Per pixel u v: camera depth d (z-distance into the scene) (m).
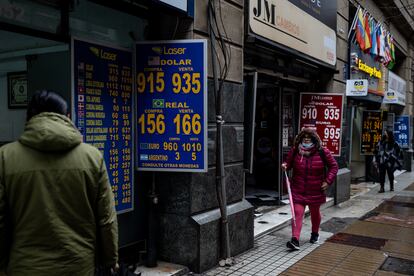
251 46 6.60
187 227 4.91
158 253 5.12
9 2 3.80
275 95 9.52
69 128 2.41
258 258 5.55
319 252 5.89
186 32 5.01
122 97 4.70
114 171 4.62
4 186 2.32
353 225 7.54
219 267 5.14
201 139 4.63
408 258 5.68
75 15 4.35
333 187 9.54
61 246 2.33
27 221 2.31
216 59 5.21
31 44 4.09
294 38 7.36
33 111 2.44
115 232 2.57
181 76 4.68
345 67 10.59
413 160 22.59
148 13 5.13
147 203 5.11
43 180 2.33
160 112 4.75
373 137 13.04
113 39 4.78
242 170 5.86
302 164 6.12
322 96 8.91
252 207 5.92
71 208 2.38
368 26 12.36
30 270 2.27
